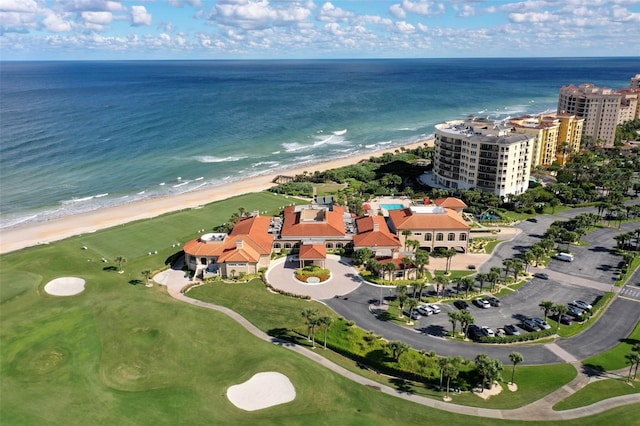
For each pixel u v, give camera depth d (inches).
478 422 2632.9
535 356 3230.8
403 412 2719.0
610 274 4411.9
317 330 3577.8
